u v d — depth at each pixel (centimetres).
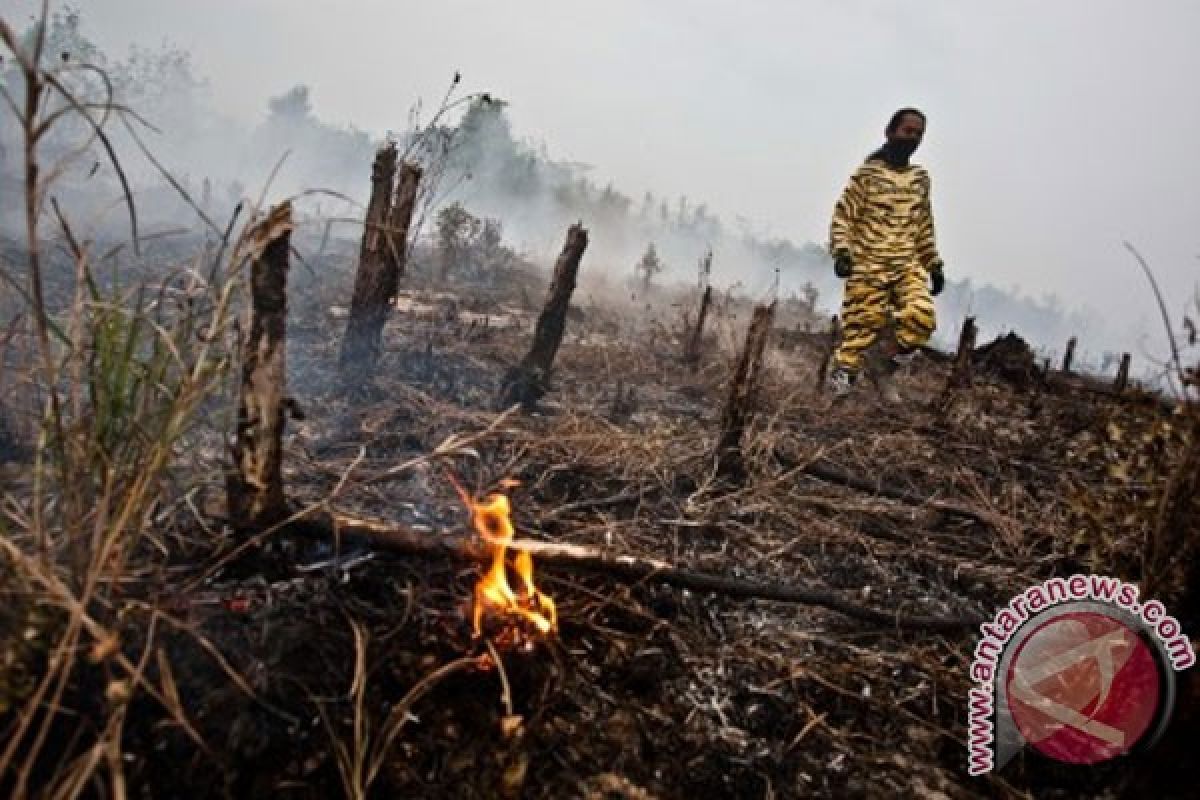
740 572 288
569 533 288
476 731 182
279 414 202
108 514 170
